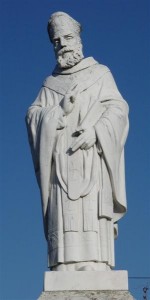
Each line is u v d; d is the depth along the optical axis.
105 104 28.77
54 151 27.95
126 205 28.36
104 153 27.66
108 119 28.09
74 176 27.47
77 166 27.59
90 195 27.25
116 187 27.86
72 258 26.48
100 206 27.20
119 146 28.16
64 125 28.17
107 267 26.98
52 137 27.91
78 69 29.77
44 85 29.95
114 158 27.84
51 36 30.28
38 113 28.80
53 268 27.00
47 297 25.61
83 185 27.30
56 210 27.27
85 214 27.02
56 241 26.92
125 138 28.62
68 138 28.08
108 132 27.86
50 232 27.28
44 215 27.84
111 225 27.58
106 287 25.73
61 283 25.86
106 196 27.45
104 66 30.19
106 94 28.97
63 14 30.31
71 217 26.95
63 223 27.00
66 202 27.19
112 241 27.45
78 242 26.75
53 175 27.86
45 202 27.80
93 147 27.84
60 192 27.39
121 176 28.52
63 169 27.61
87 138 27.66
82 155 27.75
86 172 27.55
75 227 26.86
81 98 28.77
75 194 27.17
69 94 28.50
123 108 28.72
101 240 27.00
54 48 30.20
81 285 25.78
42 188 27.86
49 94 29.48
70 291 25.72
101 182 27.59
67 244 26.70
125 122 28.62
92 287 25.75
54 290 25.78
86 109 28.47
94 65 30.03
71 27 30.11
